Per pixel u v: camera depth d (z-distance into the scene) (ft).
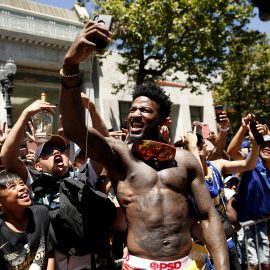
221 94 70.64
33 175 9.58
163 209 6.23
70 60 5.94
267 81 66.80
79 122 6.21
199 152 11.07
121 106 61.87
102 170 8.73
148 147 6.47
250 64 67.26
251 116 13.23
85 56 5.95
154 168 6.57
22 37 51.16
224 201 11.37
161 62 45.88
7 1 53.06
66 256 8.20
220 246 6.39
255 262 13.47
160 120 6.97
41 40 52.95
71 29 56.39
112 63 60.34
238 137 14.33
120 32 43.98
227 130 15.69
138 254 6.18
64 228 8.05
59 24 55.21
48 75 55.31
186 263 6.16
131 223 6.37
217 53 44.93
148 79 48.55
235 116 68.85
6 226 7.98
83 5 47.78
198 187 6.78
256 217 13.50
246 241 13.06
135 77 51.93
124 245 10.46
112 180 6.77
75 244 7.98
